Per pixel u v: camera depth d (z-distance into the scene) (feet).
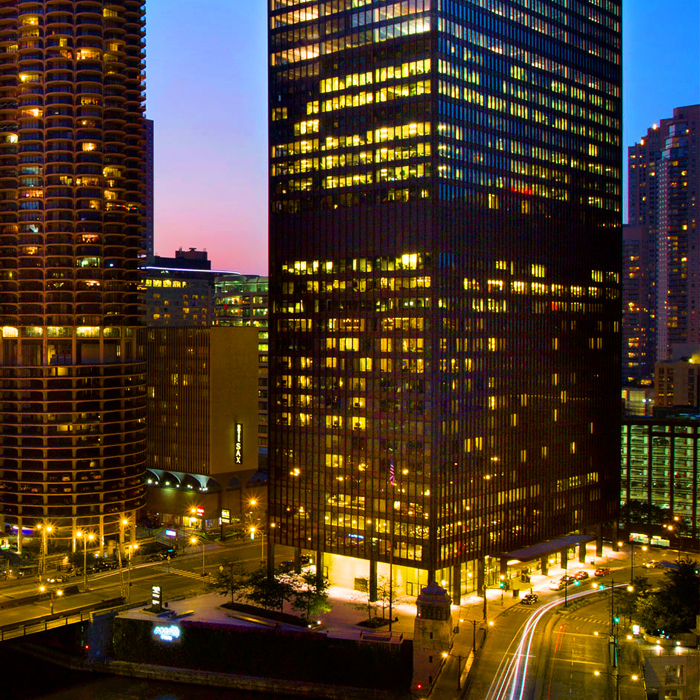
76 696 546.67
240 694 554.05
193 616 602.85
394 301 649.20
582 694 489.67
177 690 560.20
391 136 654.12
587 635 587.68
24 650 586.45
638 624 577.02
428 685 517.55
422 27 641.40
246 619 593.01
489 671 526.16
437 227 634.02
